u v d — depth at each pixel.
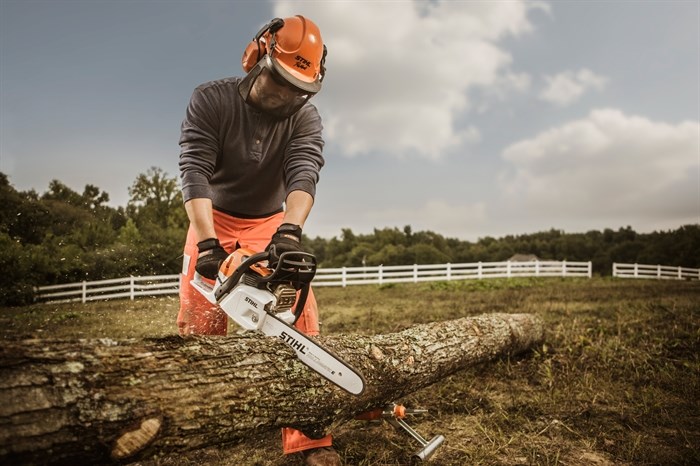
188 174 2.09
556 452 2.44
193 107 2.17
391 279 17.52
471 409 3.06
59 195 20.03
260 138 2.23
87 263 11.73
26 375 1.26
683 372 3.67
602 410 2.99
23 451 1.19
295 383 1.86
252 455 2.45
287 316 1.86
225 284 1.89
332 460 2.10
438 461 2.36
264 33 2.05
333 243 83.62
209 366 1.65
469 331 3.46
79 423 1.28
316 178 2.26
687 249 57.25
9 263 11.14
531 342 4.28
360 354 2.35
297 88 2.00
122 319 6.54
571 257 90.81
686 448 2.46
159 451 1.46
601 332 4.83
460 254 95.38
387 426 2.78
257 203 2.42
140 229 15.77
